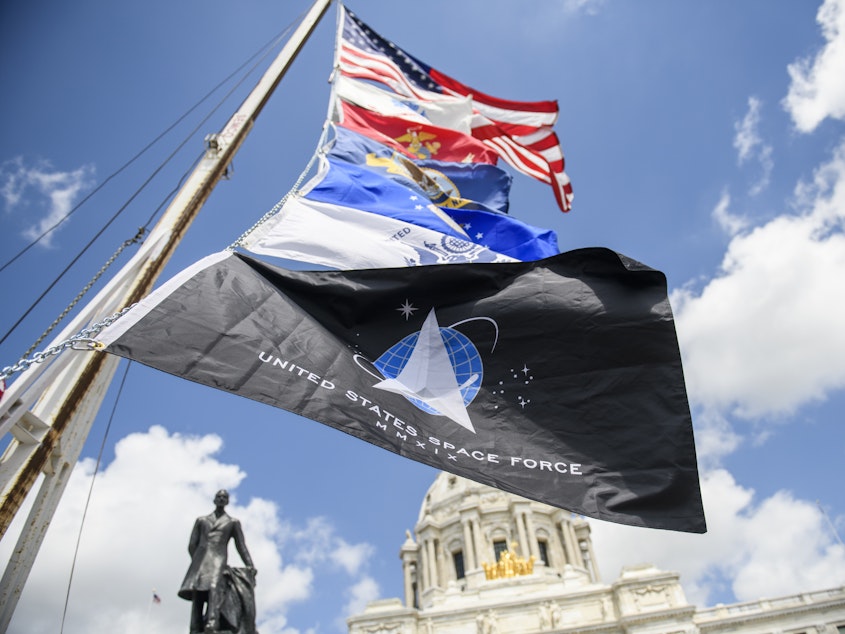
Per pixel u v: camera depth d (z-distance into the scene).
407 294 8.48
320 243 10.04
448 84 19.33
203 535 8.68
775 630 64.38
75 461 8.66
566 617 70.12
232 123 13.38
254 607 8.39
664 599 67.44
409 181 14.00
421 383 7.71
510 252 12.88
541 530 95.94
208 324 6.79
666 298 8.23
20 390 5.89
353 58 17.30
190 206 11.20
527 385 7.80
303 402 6.65
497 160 18.02
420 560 100.25
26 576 7.72
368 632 70.50
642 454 7.14
